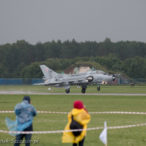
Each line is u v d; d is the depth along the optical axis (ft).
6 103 423.23
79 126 141.18
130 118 266.36
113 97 538.88
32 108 150.41
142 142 173.06
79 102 143.43
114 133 197.77
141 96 566.36
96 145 166.61
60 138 183.83
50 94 636.07
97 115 288.10
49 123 236.02
